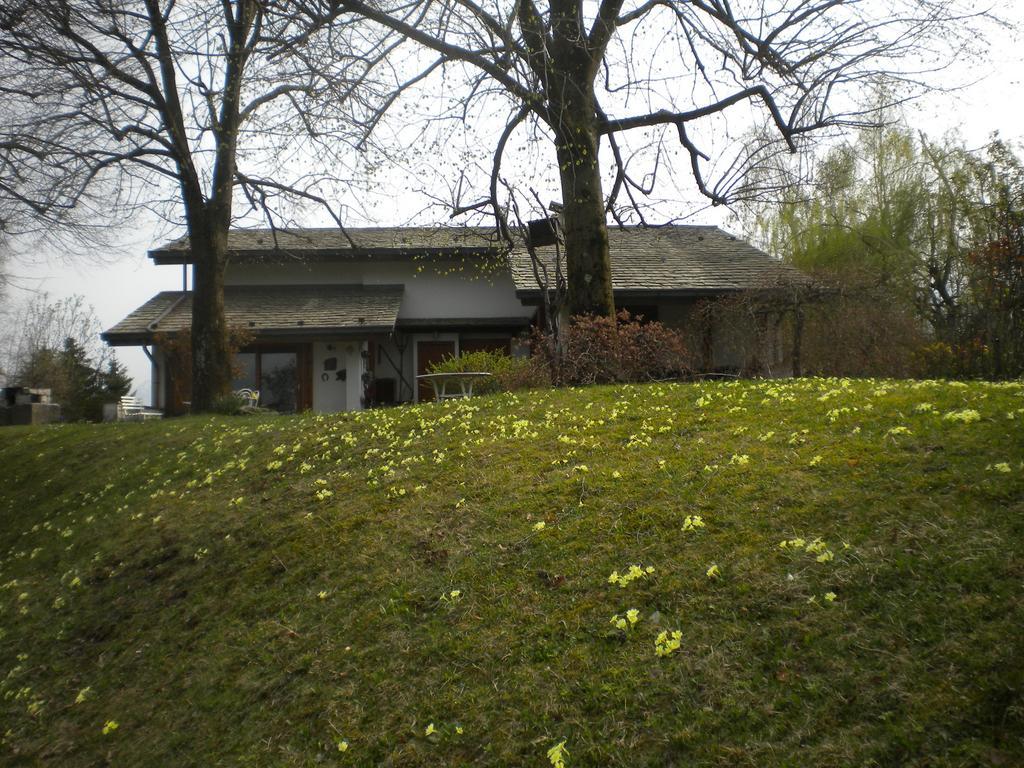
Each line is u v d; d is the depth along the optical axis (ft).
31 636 24.00
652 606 15.42
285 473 29.91
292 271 81.82
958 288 76.95
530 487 22.04
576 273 45.98
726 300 62.23
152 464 37.42
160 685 19.07
